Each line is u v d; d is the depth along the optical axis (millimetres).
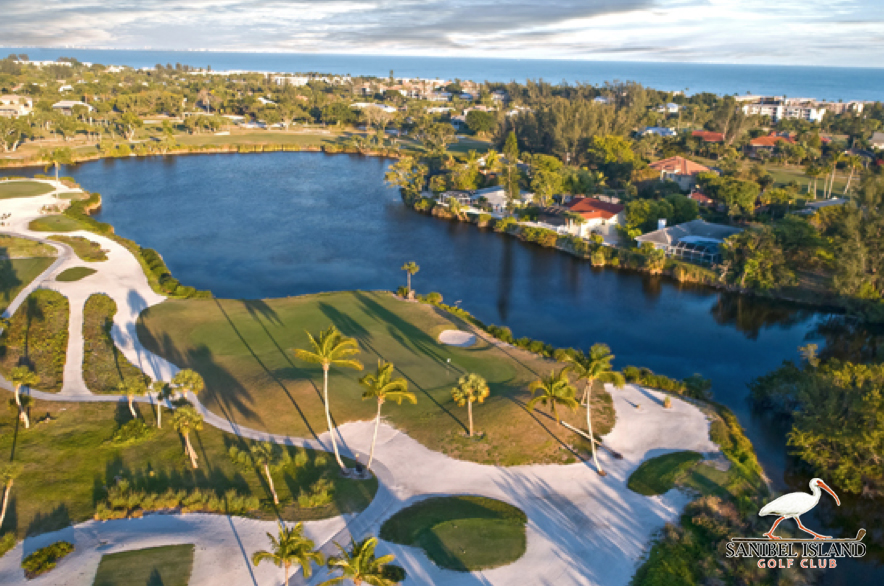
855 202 126938
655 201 161750
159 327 95500
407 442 67438
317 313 102688
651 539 53875
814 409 65875
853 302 112375
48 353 85688
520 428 69500
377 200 199125
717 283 125688
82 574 47469
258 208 184375
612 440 69500
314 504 56812
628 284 128250
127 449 64375
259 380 78750
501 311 112938
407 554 50812
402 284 126000
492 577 48688
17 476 59062
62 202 172250
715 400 83438
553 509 57625
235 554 50406
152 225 163375
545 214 174500
